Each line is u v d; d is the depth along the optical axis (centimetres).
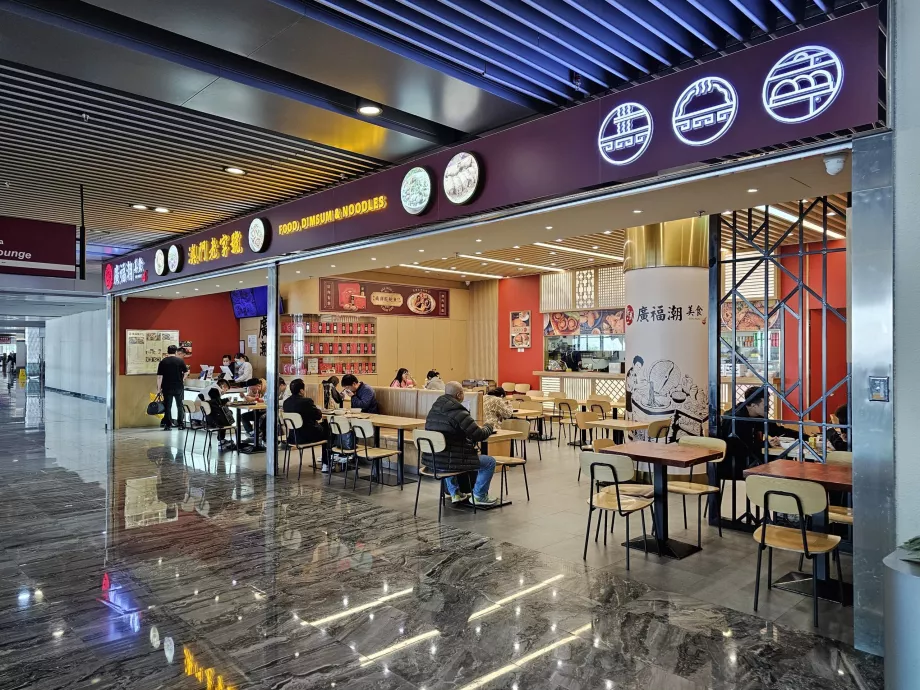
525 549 505
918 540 292
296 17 387
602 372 1425
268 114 533
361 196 654
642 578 443
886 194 328
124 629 361
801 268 561
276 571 454
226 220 941
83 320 2094
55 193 785
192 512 618
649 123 414
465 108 535
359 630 359
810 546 378
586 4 389
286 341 1443
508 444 848
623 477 473
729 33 428
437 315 1683
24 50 421
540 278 1592
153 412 1238
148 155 643
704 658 327
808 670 314
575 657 328
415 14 405
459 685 301
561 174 468
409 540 529
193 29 401
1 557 483
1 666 320
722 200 466
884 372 328
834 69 334
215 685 301
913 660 259
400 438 727
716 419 591
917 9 319
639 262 762
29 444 1058
